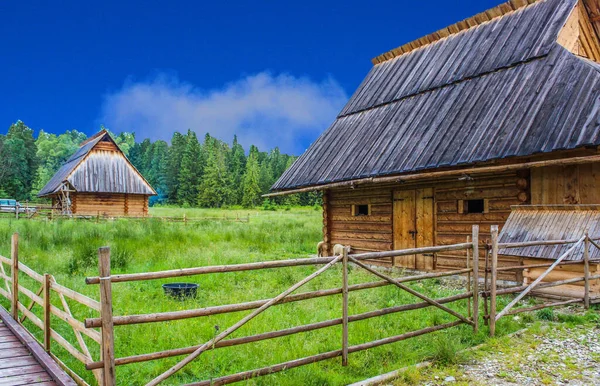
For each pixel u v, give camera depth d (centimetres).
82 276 1120
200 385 477
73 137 19238
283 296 533
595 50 1426
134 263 1298
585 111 952
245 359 595
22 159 9162
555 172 1001
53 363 568
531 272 954
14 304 780
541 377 544
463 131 1174
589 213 913
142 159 12575
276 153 13388
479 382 531
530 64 1221
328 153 1600
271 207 8019
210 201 8725
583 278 850
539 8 1399
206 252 1528
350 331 699
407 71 1697
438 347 605
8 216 3253
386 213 1412
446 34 1697
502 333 708
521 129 1032
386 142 1391
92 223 2423
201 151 10131
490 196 1134
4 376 545
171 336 675
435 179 1268
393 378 536
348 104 1822
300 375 534
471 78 1366
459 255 1198
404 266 1344
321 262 563
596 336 689
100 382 455
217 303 882
